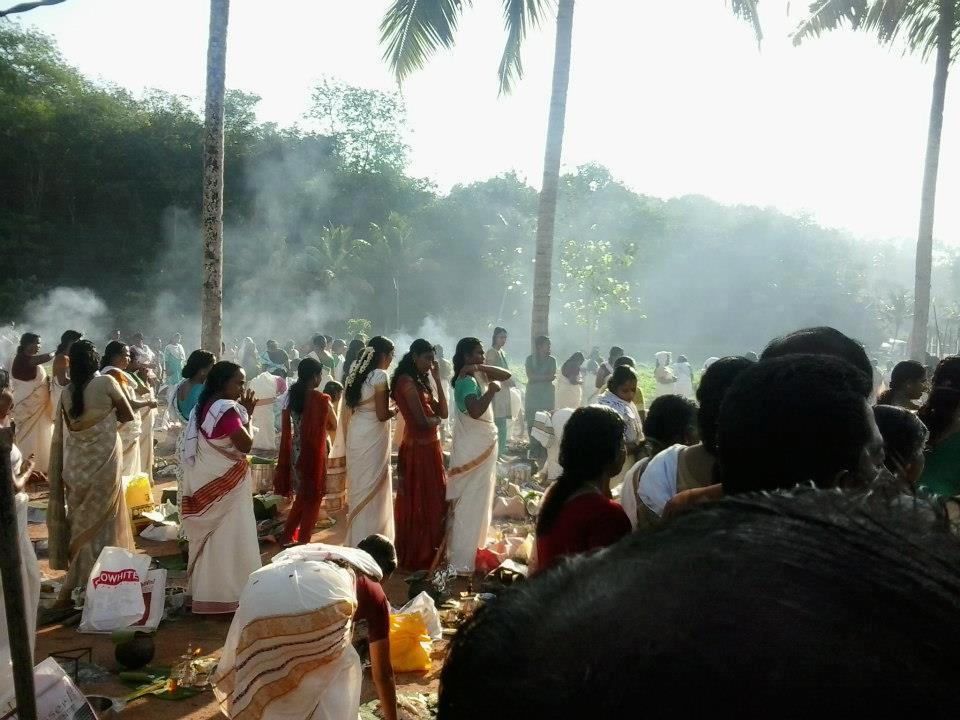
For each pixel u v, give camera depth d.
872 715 0.44
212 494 6.14
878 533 0.54
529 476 10.63
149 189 44.66
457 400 7.38
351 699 3.74
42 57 46.47
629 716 0.47
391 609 6.09
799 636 0.46
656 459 3.46
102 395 6.42
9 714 3.99
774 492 0.63
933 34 16.78
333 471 9.17
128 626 5.81
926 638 0.46
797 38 16.78
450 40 13.05
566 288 26.66
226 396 6.27
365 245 47.84
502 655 0.55
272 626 3.56
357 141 53.53
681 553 0.54
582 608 0.54
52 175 43.69
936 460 3.88
